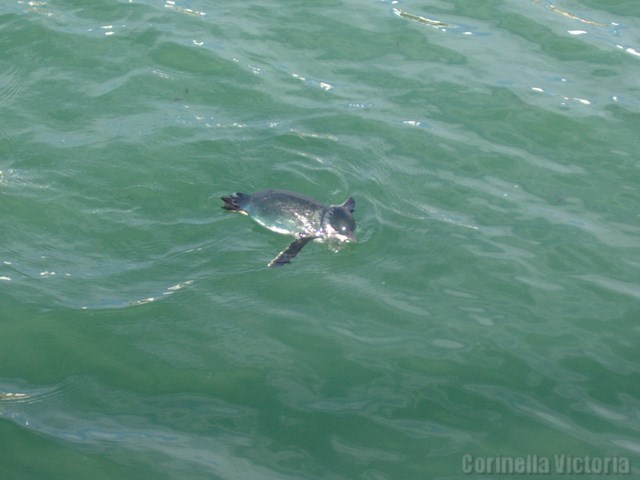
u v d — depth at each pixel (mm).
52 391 7828
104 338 8398
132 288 8977
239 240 9672
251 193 10281
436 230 9938
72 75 12000
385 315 8805
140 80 12000
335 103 11898
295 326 8633
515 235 9898
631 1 14320
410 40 13273
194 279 9141
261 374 8078
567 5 14266
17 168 10297
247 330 8570
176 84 12000
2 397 7707
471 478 7066
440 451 7324
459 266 9453
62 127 11023
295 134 11234
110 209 9898
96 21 13164
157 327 8547
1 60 12180
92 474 6973
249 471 7066
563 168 10984
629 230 10031
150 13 13477
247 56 12688
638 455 7320
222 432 7453
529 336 8586
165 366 8133
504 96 12156
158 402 7754
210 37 13047
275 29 13367
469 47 13172
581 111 11914
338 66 12664
